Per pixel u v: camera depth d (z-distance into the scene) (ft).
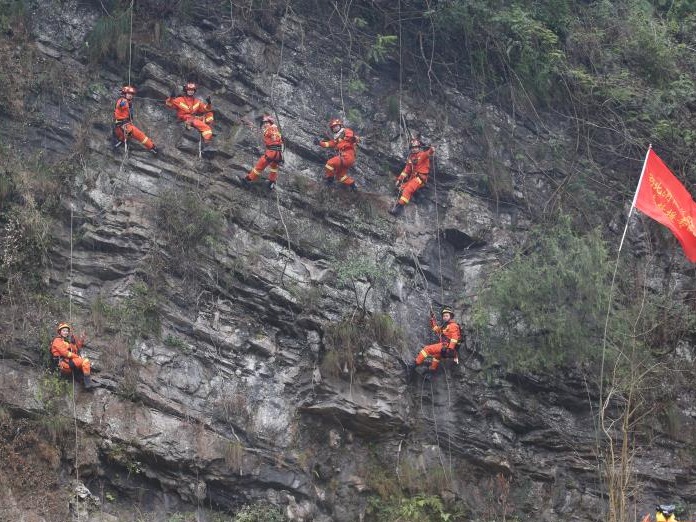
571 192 66.64
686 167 69.92
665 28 75.10
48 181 55.83
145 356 52.80
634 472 58.70
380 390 55.88
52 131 58.29
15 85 58.54
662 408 61.16
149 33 62.90
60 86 59.57
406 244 61.57
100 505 49.26
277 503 52.80
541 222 64.85
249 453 52.95
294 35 65.92
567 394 59.62
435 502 55.11
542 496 57.52
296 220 59.62
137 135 57.93
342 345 55.67
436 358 57.41
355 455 55.52
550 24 71.46
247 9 65.10
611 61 72.69
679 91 71.05
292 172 61.31
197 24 64.08
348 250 59.77
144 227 55.83
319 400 55.06
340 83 65.72
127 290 54.03
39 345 51.29
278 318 56.44
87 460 49.21
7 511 46.70
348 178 61.11
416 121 65.92
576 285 59.36
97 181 56.75
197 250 56.34
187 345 54.08
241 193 59.16
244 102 63.10
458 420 57.67
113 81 61.46
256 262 57.11
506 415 58.23
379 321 56.95
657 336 63.82
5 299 52.06
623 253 65.98
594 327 59.21
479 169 65.41
